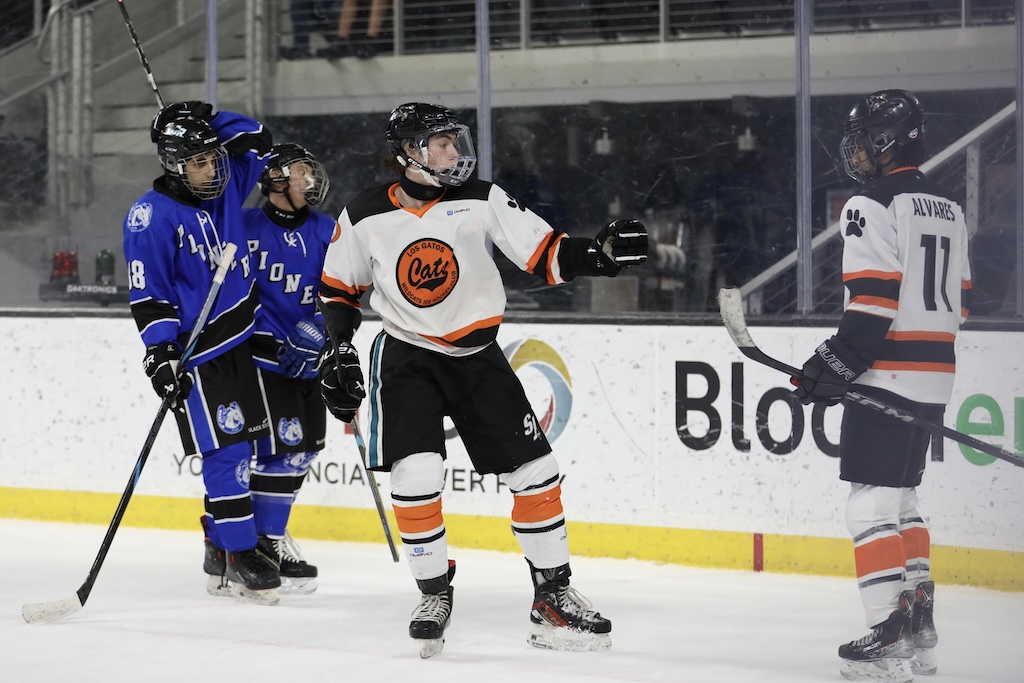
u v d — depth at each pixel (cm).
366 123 1920
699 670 1022
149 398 1825
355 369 1100
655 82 1736
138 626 1202
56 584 1422
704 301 1700
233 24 1972
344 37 1917
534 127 1802
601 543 1593
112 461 1848
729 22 1702
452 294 1079
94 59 2058
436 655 1076
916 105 1035
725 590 1395
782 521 1497
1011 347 1409
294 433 1366
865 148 1042
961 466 1416
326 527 1738
